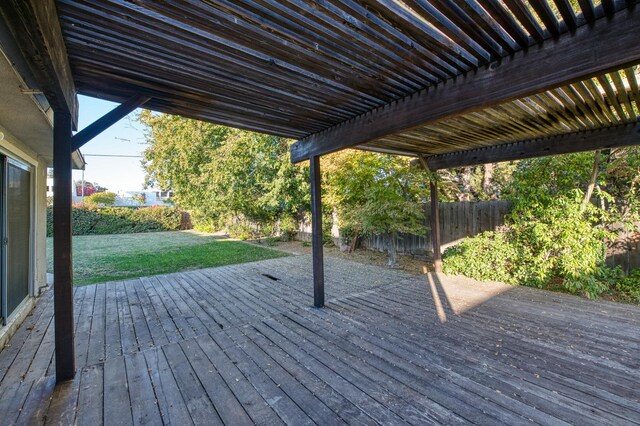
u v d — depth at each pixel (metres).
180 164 11.50
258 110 3.04
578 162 4.69
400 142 4.46
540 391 2.06
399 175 6.04
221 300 4.22
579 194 4.34
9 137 3.23
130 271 6.19
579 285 4.06
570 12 1.63
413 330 3.10
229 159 8.62
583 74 1.72
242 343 2.87
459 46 1.98
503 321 3.28
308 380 2.24
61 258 2.26
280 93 2.61
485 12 1.64
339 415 1.86
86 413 1.90
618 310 3.56
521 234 4.85
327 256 7.62
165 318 3.55
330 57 2.04
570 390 2.06
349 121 3.37
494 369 2.34
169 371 2.39
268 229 10.37
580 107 2.95
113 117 2.44
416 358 2.53
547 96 2.69
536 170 4.95
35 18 1.12
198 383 2.22
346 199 7.54
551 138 4.16
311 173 3.97
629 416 1.80
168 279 5.44
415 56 2.04
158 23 1.62
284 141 8.63
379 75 2.31
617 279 4.25
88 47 1.84
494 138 4.26
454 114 2.40
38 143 3.73
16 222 3.51
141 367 2.45
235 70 2.18
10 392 2.12
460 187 8.62
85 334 3.10
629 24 1.56
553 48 1.83
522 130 3.82
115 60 2.00
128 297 4.38
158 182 14.99
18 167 3.58
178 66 2.10
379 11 1.59
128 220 14.99
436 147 4.89
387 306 3.86
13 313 3.34
